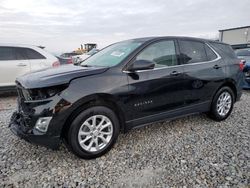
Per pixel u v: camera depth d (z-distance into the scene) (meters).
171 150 3.31
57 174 2.71
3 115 5.01
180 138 3.72
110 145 3.17
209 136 3.80
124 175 2.70
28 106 2.84
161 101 3.56
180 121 4.51
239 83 4.71
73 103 2.77
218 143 3.54
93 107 2.97
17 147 3.38
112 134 3.17
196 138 3.72
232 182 2.54
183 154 3.19
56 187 2.47
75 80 2.85
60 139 2.96
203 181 2.57
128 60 3.27
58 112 2.71
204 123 4.41
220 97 4.42
